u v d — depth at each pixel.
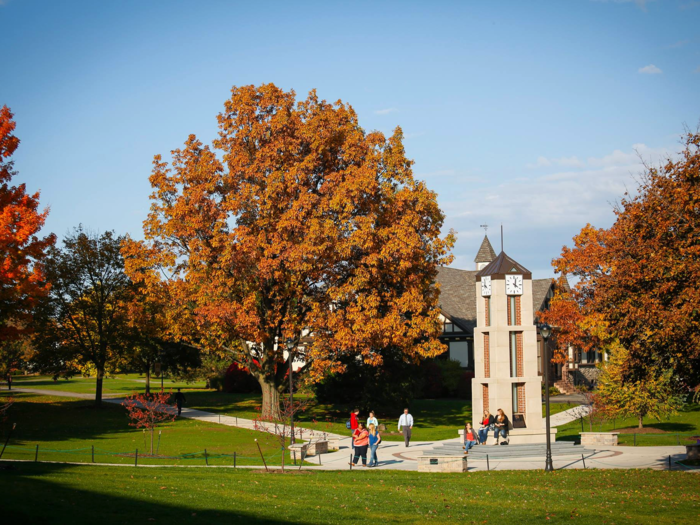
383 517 15.70
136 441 33.81
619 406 38.34
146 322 50.84
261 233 38.06
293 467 26.50
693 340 18.84
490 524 15.14
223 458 29.02
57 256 49.47
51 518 13.31
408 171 41.41
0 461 23.61
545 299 68.12
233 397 62.38
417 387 47.78
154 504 15.65
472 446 30.77
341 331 37.81
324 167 40.88
